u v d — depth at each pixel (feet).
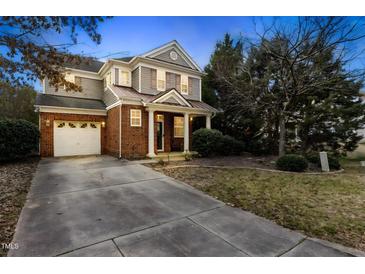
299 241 9.11
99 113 39.86
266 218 11.53
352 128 37.27
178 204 13.60
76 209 12.37
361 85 30.66
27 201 13.57
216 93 52.49
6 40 14.51
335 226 10.55
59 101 38.60
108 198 14.48
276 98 33.27
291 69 26.48
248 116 46.52
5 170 23.04
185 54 45.14
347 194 15.98
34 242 8.63
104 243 8.70
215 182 19.29
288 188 17.56
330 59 26.40
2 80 18.72
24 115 60.44
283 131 31.19
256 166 28.94
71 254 7.94
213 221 11.08
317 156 30.55
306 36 23.32
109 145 38.50
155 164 28.09
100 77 47.19
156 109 34.55
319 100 38.58
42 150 34.24
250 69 37.73
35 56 16.03
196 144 36.55
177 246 8.59
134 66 40.75
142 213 11.99
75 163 28.43
